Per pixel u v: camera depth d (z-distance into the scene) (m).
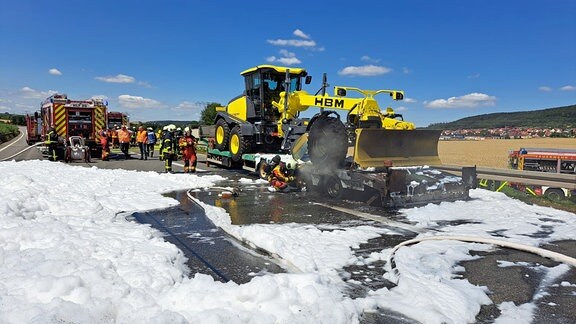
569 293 4.12
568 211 8.55
